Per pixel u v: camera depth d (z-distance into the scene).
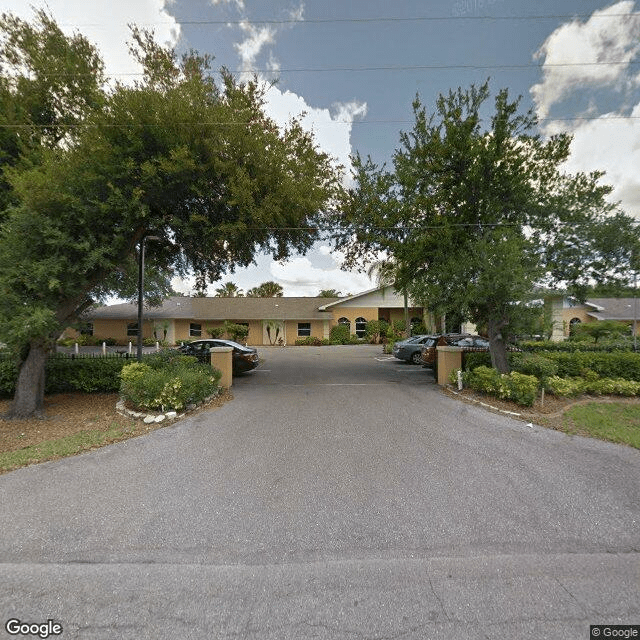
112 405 7.26
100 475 3.81
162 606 2.04
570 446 4.70
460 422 5.91
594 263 9.55
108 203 6.84
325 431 5.41
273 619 1.94
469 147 8.59
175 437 5.12
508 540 2.63
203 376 7.19
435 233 8.92
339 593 2.12
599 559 2.43
